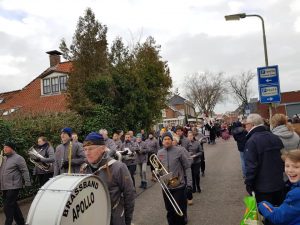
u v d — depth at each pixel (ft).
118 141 39.86
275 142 18.24
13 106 103.65
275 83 41.32
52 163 31.63
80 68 63.72
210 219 26.03
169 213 22.25
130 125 68.18
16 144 35.99
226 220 25.66
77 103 59.31
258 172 18.06
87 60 64.23
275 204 18.16
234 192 34.99
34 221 10.38
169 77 87.92
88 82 61.82
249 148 18.25
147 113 72.08
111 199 13.03
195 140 34.99
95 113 58.90
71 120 50.75
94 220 11.68
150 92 77.56
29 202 36.42
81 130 52.85
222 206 29.66
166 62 89.30
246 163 18.31
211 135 110.83
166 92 85.92
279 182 17.84
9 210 24.84
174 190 22.06
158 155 23.32
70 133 25.29
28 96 106.01
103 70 65.82
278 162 18.02
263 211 12.72
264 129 18.67
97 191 11.94
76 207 10.87
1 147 33.94
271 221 12.32
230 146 98.12
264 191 17.83
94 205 11.72
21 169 25.05
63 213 10.32
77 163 24.38
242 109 208.95
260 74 41.65
